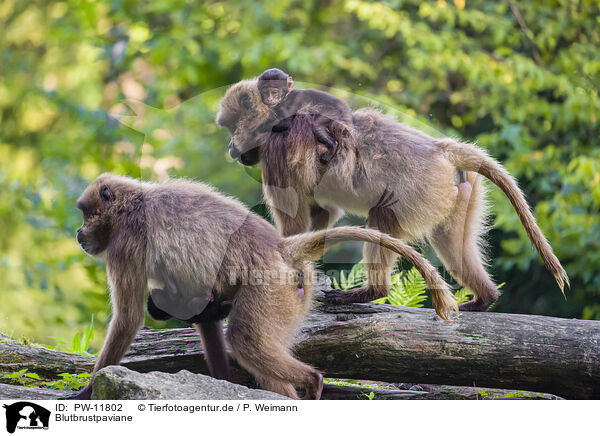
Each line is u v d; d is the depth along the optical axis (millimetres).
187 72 20328
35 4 23688
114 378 6449
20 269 17656
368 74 20469
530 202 16953
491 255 15609
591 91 17188
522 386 7895
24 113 21688
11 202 18359
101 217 7754
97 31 21984
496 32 18312
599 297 16078
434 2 18734
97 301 15742
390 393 8281
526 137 16250
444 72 18672
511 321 8039
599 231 15242
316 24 22641
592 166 14820
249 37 20844
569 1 18297
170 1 21281
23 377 8016
